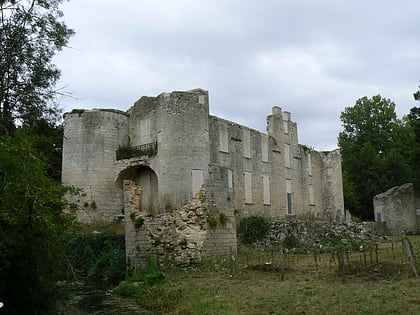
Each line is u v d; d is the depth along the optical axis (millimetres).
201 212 19594
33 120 16828
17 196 9547
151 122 31719
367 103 63094
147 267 17969
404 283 11969
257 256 21281
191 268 17953
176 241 18875
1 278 9422
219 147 32969
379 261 15891
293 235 27984
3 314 9211
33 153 10391
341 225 32594
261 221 28062
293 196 42531
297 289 12383
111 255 22094
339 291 11648
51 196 10242
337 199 48656
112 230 26969
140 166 30984
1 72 16016
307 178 45781
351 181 55250
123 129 32781
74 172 30422
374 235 33219
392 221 41125
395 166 53344
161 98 30391
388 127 61438
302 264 17766
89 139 30906
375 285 12203
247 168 35969
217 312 10719
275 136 41281
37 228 10016
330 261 16312
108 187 30781
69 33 17406
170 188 28641
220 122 33562
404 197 42094
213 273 16734
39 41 17141
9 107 15891
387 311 9508
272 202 38688
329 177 48844
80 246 23812
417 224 41969
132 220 20250
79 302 14500
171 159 29031
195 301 12211
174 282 15500
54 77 17828
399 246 23750
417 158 42406
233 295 12352
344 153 61688
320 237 29500
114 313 12586
